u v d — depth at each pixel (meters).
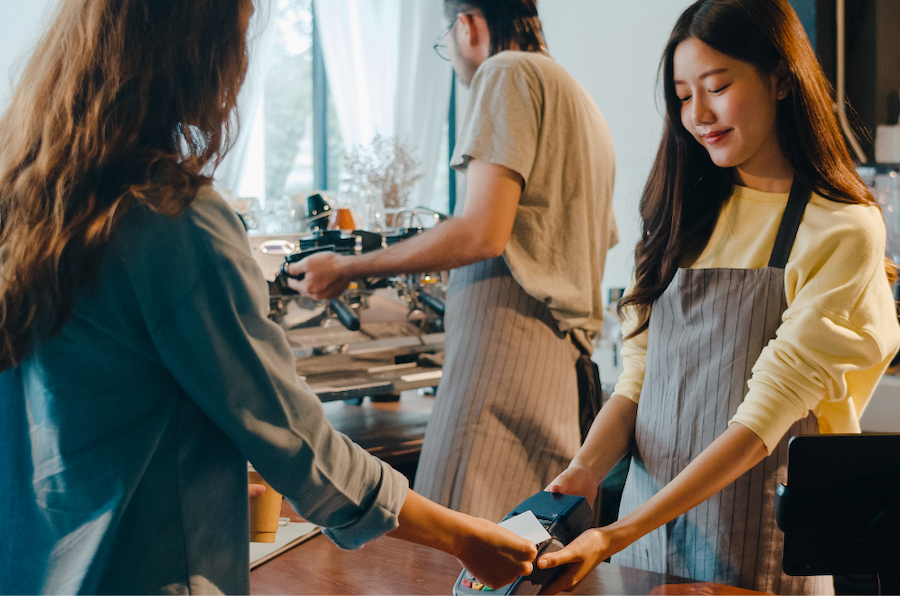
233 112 0.76
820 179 1.10
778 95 1.11
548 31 3.89
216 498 0.71
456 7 1.63
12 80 0.77
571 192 1.54
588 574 1.02
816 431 1.14
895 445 0.80
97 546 0.66
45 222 0.66
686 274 1.21
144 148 0.69
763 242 1.16
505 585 0.87
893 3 2.62
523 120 1.46
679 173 1.23
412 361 2.07
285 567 1.04
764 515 1.12
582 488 1.18
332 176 4.84
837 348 1.03
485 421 1.50
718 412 1.15
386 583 0.98
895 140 2.56
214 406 0.68
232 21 0.73
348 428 2.06
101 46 0.69
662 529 1.21
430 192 4.59
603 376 2.67
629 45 3.57
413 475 1.94
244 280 0.69
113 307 0.67
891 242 2.58
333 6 4.38
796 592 1.12
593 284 1.62
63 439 0.68
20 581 0.70
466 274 1.60
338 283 1.66
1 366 0.70
